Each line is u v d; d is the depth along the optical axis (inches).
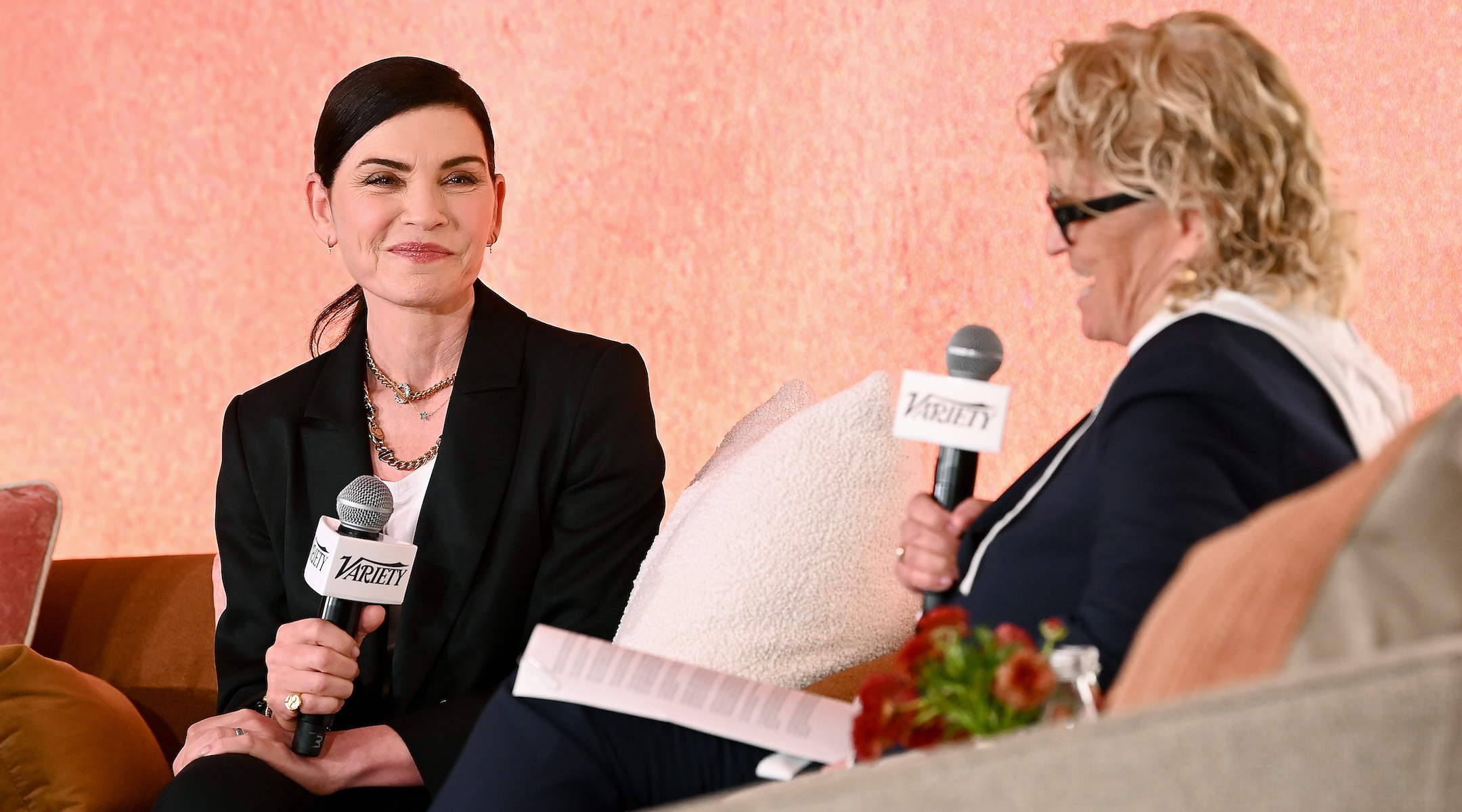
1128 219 173.9
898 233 335.9
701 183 360.8
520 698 197.3
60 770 258.8
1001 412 193.9
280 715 235.5
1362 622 109.0
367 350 274.5
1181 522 145.5
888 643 223.8
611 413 268.1
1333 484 117.0
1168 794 98.5
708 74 358.3
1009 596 168.4
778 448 228.4
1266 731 98.1
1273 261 170.6
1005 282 323.0
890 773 104.0
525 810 189.8
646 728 195.0
